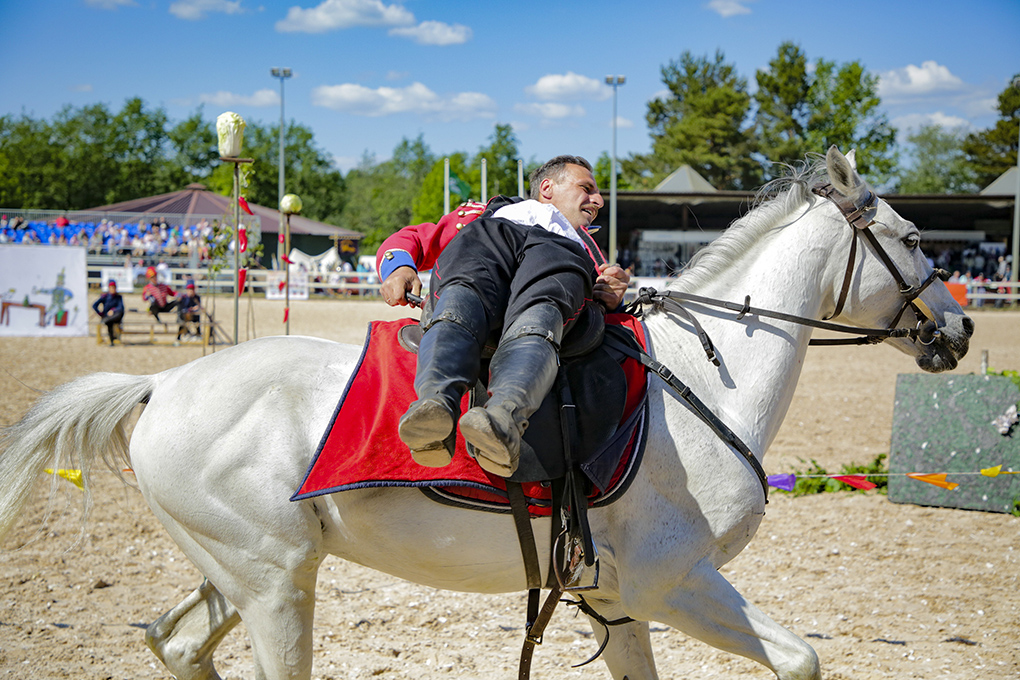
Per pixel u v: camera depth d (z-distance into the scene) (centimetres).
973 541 586
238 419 262
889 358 1723
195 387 271
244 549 258
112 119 6481
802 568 532
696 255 309
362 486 246
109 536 582
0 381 1168
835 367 1571
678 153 6372
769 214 305
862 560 547
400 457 250
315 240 4191
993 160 6291
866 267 301
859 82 4912
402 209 7619
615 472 256
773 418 292
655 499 262
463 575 266
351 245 4150
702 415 268
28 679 359
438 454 224
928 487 675
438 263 254
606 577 273
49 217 3578
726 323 293
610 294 275
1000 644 413
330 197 7238
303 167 7175
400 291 280
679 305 298
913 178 7606
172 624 297
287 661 262
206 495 259
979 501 661
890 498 688
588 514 261
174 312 2252
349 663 391
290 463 257
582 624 449
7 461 272
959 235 3491
